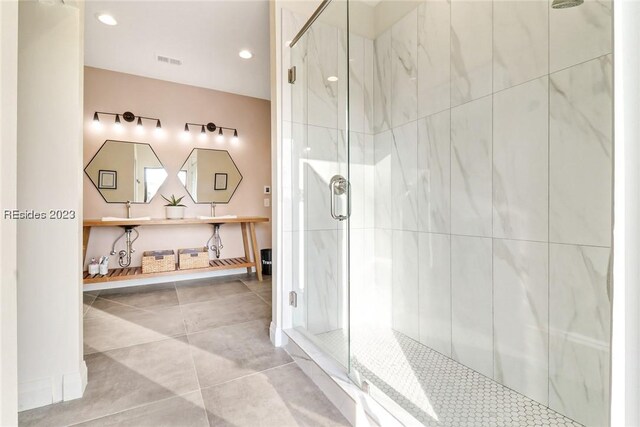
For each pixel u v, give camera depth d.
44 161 1.46
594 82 1.25
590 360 1.28
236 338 2.21
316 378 1.65
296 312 2.11
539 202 1.44
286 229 2.11
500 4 1.59
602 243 1.24
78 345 1.54
